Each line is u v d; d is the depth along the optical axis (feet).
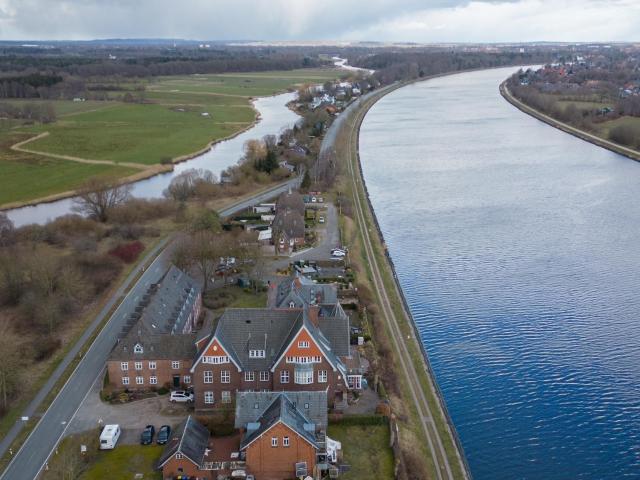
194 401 415.23
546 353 508.53
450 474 370.94
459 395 457.27
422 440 398.62
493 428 422.41
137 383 433.07
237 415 367.45
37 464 355.36
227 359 408.26
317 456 355.36
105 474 347.97
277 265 653.30
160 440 373.20
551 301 595.06
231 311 425.28
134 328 438.81
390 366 470.39
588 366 490.90
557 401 449.89
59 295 554.46
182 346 433.07
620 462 393.50
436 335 538.88
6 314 547.49
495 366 492.54
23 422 393.91
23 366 458.50
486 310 579.89
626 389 462.19
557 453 400.67
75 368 458.50
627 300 593.83
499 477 380.37
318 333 424.46
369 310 553.23
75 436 379.96
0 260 603.67
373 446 376.48
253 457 345.10
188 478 343.67
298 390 409.69
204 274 598.34
